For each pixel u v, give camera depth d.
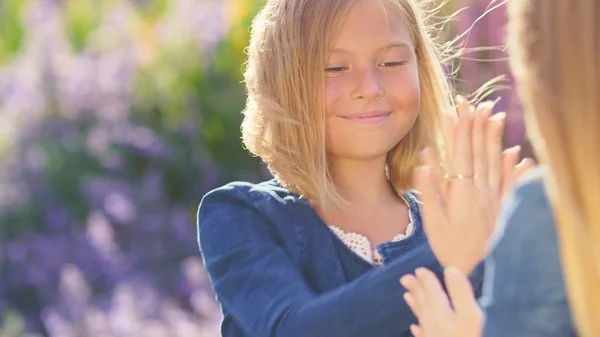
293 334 1.93
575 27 1.46
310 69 2.24
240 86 6.57
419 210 2.36
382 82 2.25
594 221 1.43
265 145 2.30
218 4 6.87
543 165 1.53
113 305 5.33
